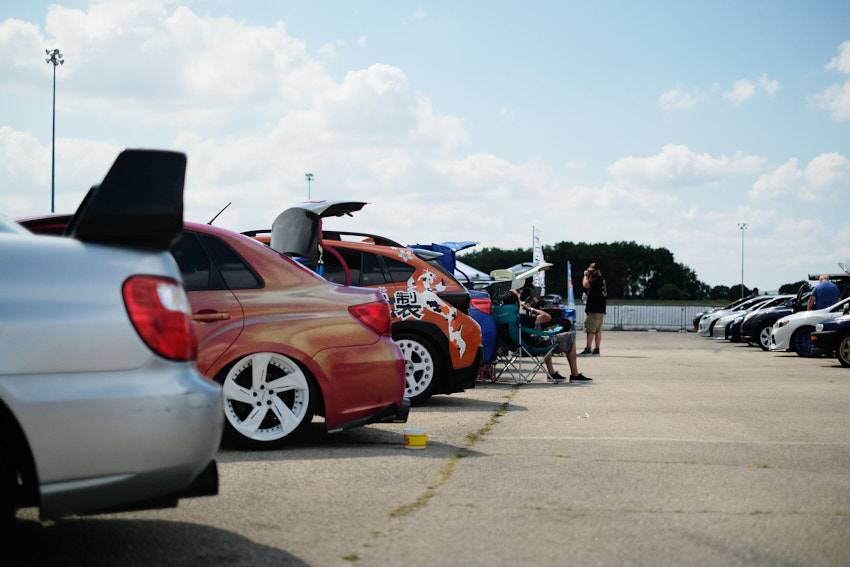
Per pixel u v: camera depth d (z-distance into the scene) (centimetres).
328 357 575
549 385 1127
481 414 796
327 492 445
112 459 291
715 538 367
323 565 324
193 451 304
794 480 492
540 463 534
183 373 307
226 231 590
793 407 866
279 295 580
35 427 281
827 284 1859
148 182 313
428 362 850
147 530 370
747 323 2206
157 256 313
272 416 580
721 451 588
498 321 1163
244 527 376
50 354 287
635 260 11169
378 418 589
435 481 477
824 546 357
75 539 355
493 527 380
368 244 881
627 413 807
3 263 293
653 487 467
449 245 1489
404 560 331
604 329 4634
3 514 285
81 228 306
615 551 346
